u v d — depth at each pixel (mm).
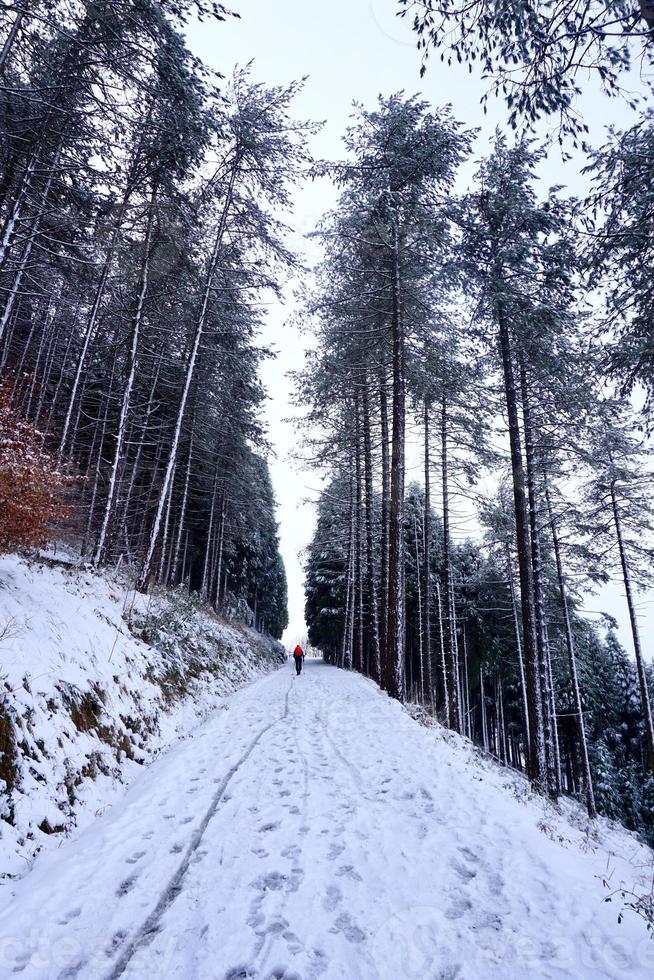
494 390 13266
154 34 8047
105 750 5629
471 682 31094
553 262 9844
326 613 33719
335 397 16391
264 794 5309
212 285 15578
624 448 12422
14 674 4734
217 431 22234
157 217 12852
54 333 20188
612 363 7590
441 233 11914
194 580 31000
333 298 14695
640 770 29469
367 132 12875
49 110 9305
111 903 3230
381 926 3051
